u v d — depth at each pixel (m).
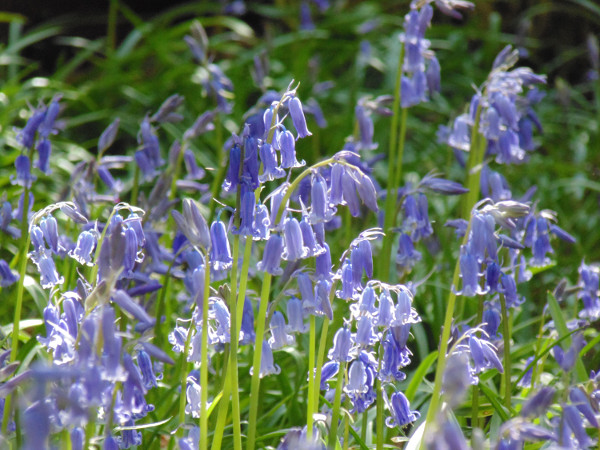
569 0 13.94
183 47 12.38
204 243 3.36
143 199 5.18
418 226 5.35
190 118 10.97
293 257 3.49
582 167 10.49
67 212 3.95
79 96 10.79
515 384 5.04
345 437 3.83
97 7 14.68
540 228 5.14
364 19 13.30
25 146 5.21
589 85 13.05
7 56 11.12
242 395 5.04
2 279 4.96
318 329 6.00
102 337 2.79
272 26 15.08
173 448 4.53
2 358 3.77
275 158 3.55
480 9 14.10
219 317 3.71
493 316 4.71
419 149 11.02
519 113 6.24
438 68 6.15
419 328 6.13
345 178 3.51
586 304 5.17
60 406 2.84
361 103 6.39
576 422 3.17
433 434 2.57
